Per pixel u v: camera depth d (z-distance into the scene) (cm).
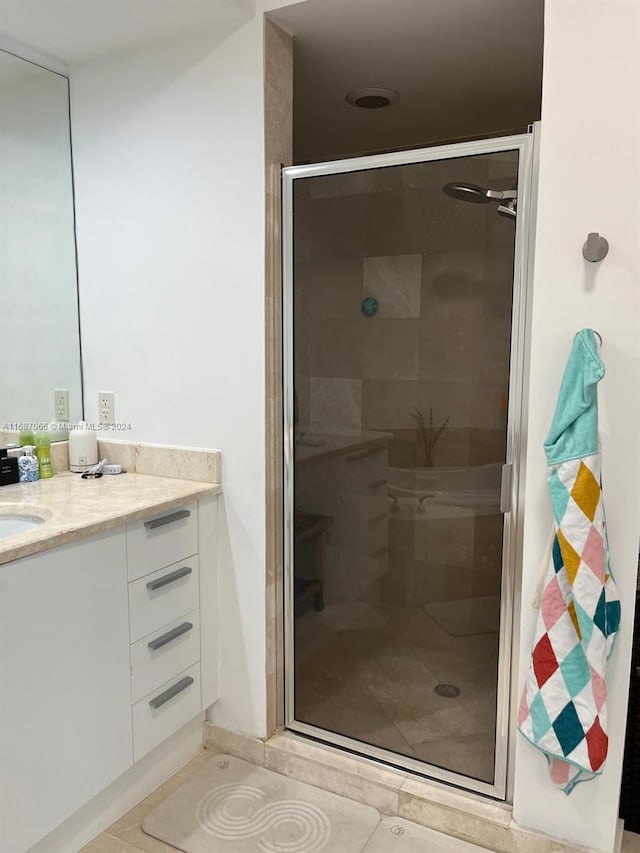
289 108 194
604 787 159
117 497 189
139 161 208
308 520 204
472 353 176
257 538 202
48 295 220
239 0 175
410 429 189
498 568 180
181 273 205
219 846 174
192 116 196
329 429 199
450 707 191
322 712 210
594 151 144
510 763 179
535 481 159
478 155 168
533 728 157
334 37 192
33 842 154
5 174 206
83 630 164
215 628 213
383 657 200
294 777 203
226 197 194
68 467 228
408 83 228
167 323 210
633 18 138
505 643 177
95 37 196
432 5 172
